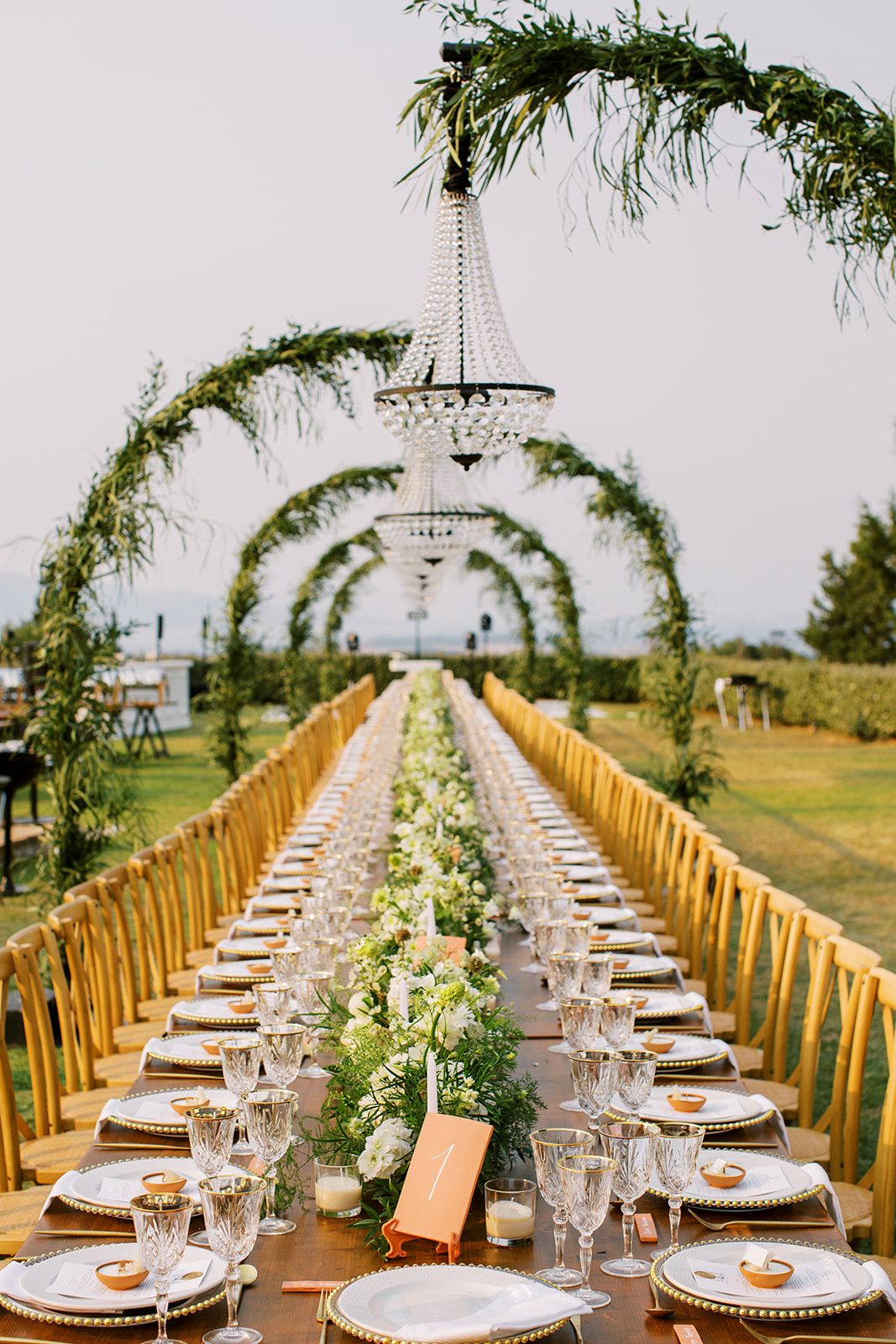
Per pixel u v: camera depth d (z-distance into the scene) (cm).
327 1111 225
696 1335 170
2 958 328
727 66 380
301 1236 202
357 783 667
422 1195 192
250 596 1111
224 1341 167
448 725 991
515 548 1474
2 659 1392
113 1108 249
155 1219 160
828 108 377
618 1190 187
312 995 259
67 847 596
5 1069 312
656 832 645
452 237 375
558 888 394
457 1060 214
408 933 282
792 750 1975
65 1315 172
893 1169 287
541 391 355
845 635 3162
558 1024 318
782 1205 212
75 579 598
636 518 930
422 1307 171
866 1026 317
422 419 356
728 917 471
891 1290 180
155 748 1952
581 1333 171
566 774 1013
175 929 509
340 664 2258
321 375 682
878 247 388
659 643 955
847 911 861
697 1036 309
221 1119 189
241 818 667
